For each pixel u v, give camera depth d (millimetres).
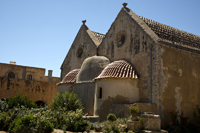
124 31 20953
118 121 14648
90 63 21688
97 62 21375
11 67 37844
